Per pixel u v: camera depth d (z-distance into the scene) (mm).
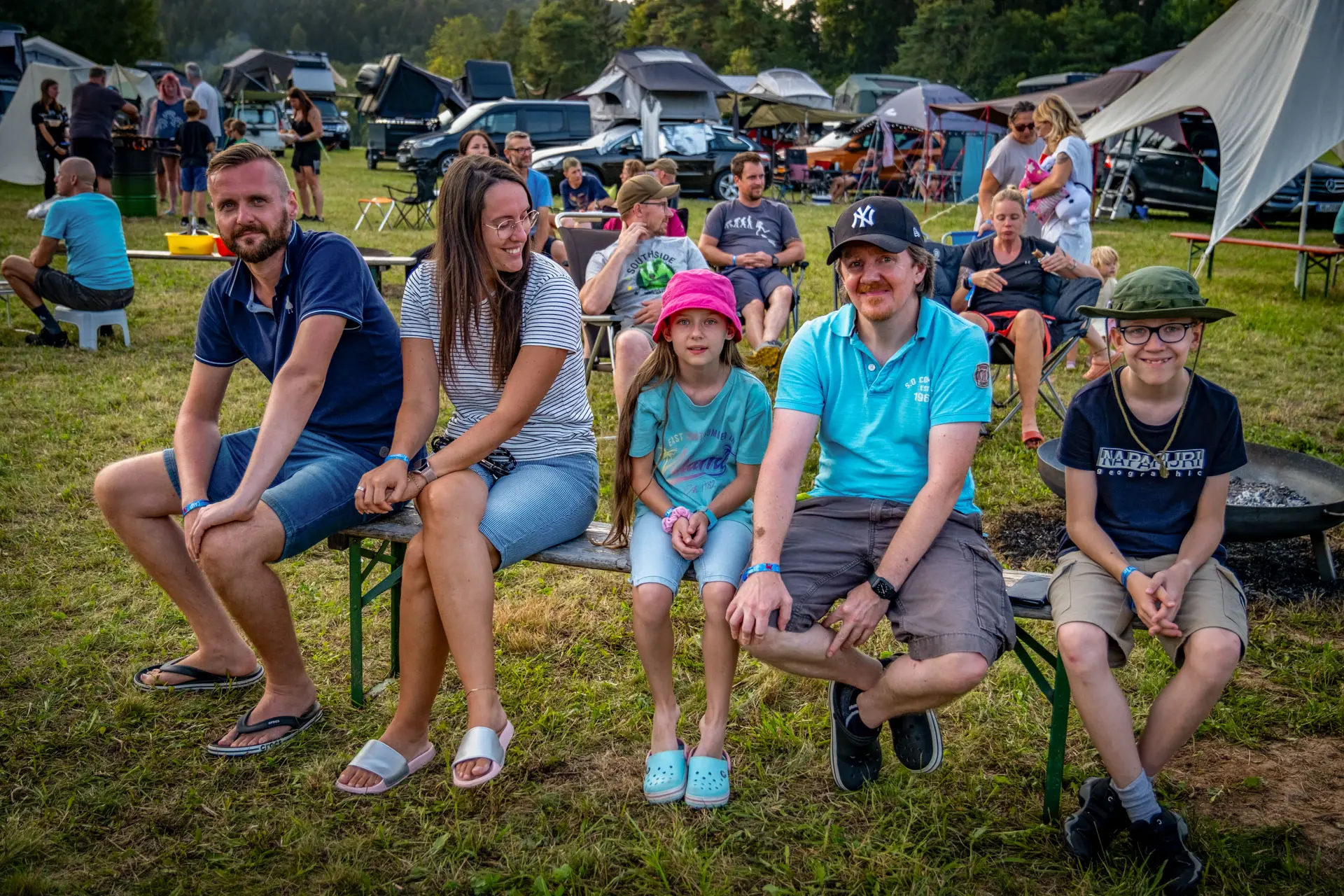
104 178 12164
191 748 2568
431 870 2156
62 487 4195
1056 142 5977
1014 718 2711
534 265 2592
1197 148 16000
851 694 2381
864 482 2416
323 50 176625
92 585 3398
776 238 6012
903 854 2184
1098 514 2350
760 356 5078
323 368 2504
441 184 2527
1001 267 5059
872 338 2373
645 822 2320
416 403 2549
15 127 15828
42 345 6500
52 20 43781
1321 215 15195
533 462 2672
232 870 2150
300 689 2625
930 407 2322
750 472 2531
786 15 71688
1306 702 2766
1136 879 2094
